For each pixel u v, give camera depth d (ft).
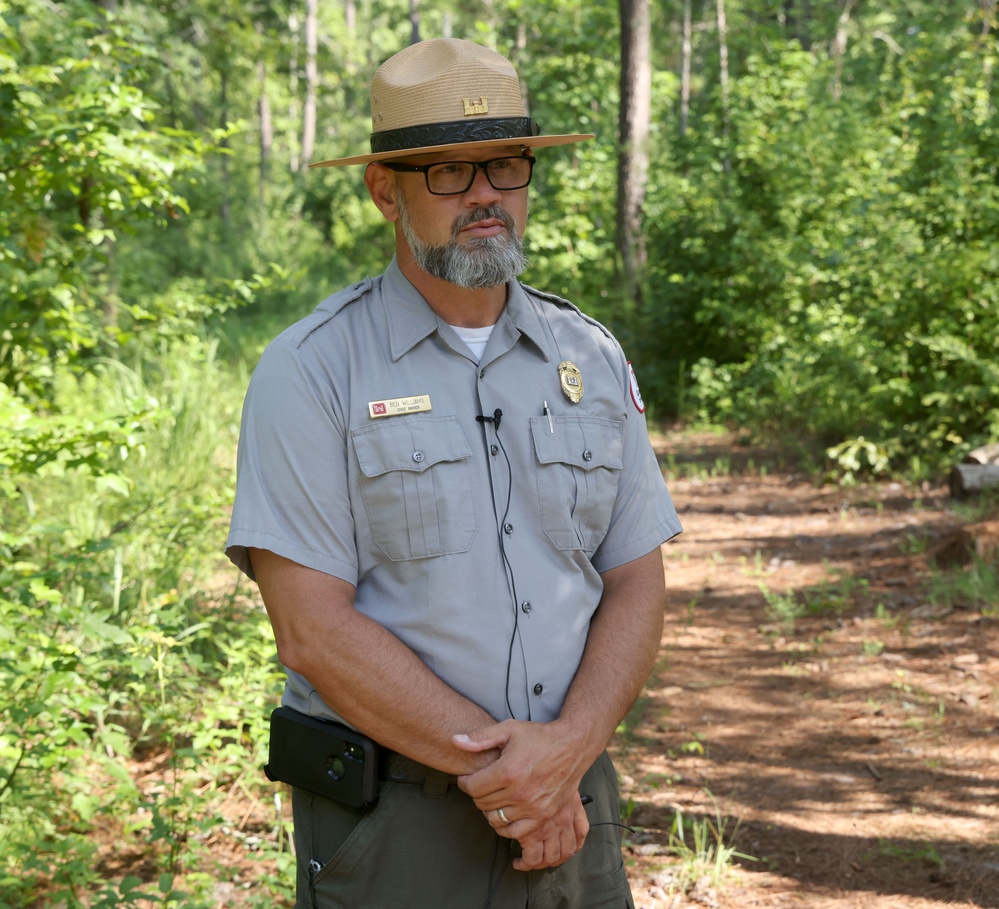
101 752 11.98
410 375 5.71
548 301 6.28
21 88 15.33
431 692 5.34
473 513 5.61
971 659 15.49
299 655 5.39
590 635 5.96
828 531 23.08
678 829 11.38
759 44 46.70
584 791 5.92
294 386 5.53
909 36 47.42
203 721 11.20
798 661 16.33
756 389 35.47
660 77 56.03
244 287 21.45
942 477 25.32
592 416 5.99
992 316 25.54
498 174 5.77
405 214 5.77
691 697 15.24
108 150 15.29
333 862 5.60
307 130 101.04
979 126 28.19
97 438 12.25
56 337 16.79
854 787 12.35
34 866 9.05
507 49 55.26
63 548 15.97
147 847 10.54
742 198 38.09
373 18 133.80
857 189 35.96
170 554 16.19
